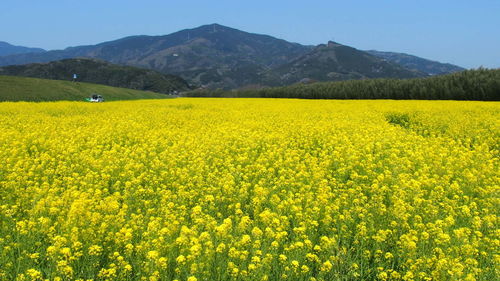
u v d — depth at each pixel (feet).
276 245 19.76
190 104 123.65
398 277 18.56
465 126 65.31
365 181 34.99
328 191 30.32
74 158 41.34
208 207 27.78
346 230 23.41
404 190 30.76
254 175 36.17
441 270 18.62
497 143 57.00
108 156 39.91
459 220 26.03
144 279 17.97
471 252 20.29
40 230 21.25
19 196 27.71
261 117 80.28
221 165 40.78
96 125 65.36
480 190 31.22
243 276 18.04
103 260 20.51
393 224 23.22
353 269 19.53
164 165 38.27
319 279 18.43
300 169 38.52
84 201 24.45
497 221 25.02
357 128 63.31
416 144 52.39
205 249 19.75
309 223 23.70
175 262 19.58
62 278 18.17
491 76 169.68
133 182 31.91
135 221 23.86
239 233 22.03
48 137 53.06
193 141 51.08
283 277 18.29
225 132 56.29
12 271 18.63
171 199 29.76
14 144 44.75
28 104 105.81
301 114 87.10
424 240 21.70
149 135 54.54
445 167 38.24
